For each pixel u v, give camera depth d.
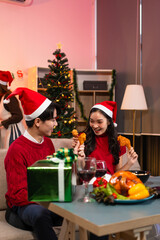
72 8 5.30
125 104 3.90
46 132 1.66
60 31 5.18
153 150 4.16
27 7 4.86
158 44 4.09
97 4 5.45
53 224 1.67
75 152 1.71
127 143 1.77
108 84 5.06
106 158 1.99
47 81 3.94
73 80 4.62
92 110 1.99
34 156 1.63
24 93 1.63
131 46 4.61
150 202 1.19
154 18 4.15
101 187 1.23
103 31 5.30
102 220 0.96
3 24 4.65
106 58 5.23
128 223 0.96
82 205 1.14
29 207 1.50
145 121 4.30
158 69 4.10
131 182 1.24
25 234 1.55
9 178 1.54
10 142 3.11
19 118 3.12
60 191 1.18
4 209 1.90
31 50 4.90
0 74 3.07
